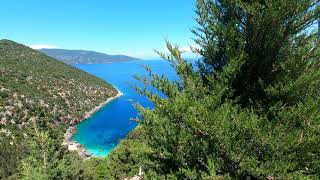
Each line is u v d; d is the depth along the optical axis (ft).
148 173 24.23
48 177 87.30
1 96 370.12
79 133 360.48
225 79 21.79
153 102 22.65
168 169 23.98
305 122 19.42
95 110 492.95
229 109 20.94
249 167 18.43
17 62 572.10
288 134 18.49
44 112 377.50
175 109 20.01
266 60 23.07
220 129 18.70
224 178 18.79
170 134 20.85
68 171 97.25
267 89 22.12
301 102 20.75
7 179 155.22
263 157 19.48
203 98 23.02
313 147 18.49
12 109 344.49
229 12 24.76
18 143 263.70
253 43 23.03
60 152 107.45
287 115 20.07
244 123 18.89
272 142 18.39
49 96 447.83
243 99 24.04
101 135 350.43
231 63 21.44
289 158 18.60
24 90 420.36
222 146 19.44
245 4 22.39
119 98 613.93
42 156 92.53
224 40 23.79
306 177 17.75
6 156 205.36
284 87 21.40
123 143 139.54
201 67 26.08
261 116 21.70
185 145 20.75
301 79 20.58
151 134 22.84
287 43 23.15
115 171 134.82
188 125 20.42
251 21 22.53
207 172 20.42
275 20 21.17
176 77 25.54
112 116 449.89
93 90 595.88
